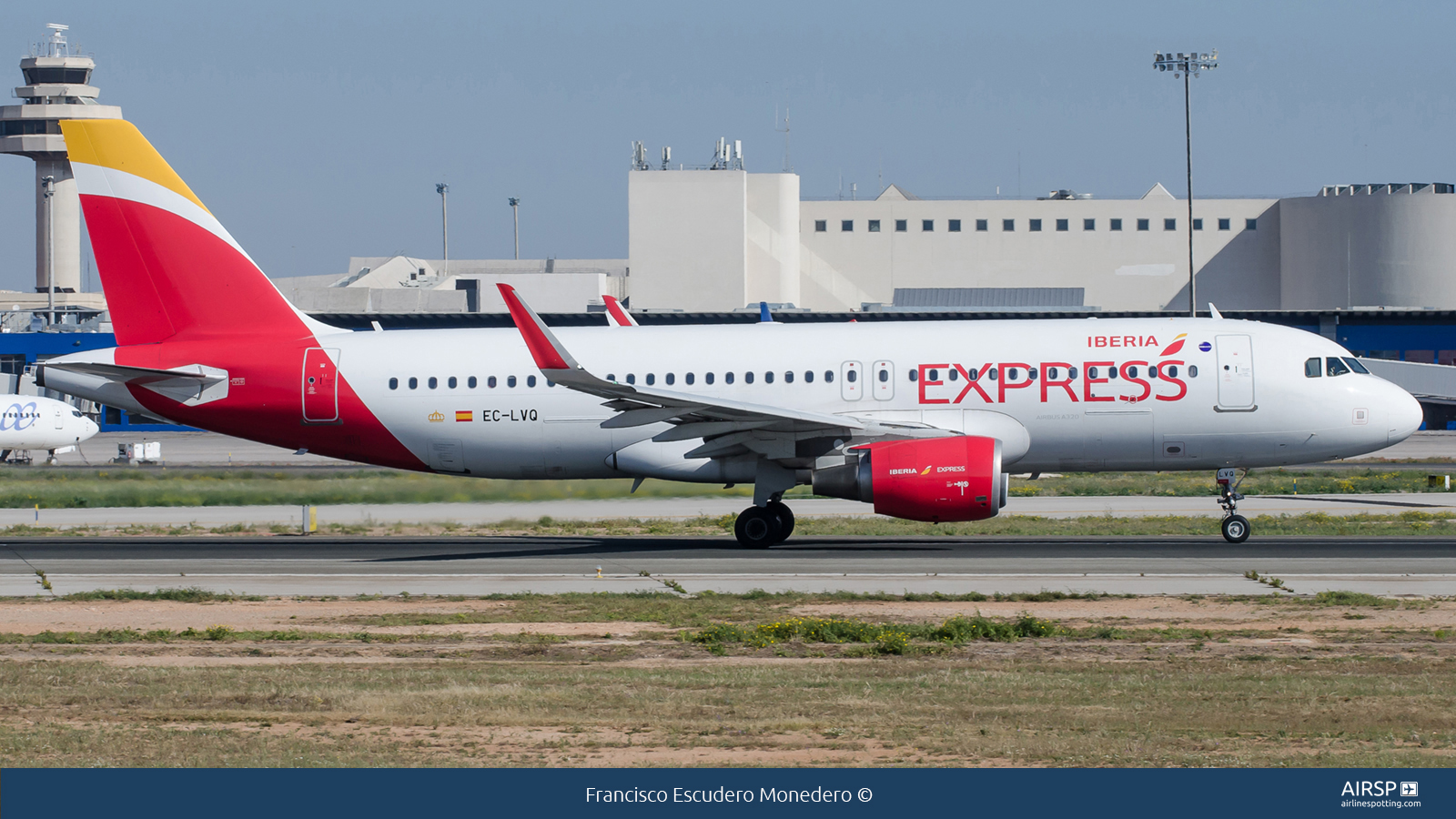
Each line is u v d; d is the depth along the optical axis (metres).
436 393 131.25
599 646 76.75
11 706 60.09
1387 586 96.81
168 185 133.38
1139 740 53.31
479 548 130.38
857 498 121.62
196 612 90.81
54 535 147.75
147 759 51.28
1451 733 54.19
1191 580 101.06
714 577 106.25
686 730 55.16
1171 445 124.56
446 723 56.34
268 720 57.25
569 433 130.50
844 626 79.50
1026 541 132.00
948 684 63.72
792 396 126.44
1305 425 123.44
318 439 134.12
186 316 134.12
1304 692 61.47
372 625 84.69
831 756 51.22
